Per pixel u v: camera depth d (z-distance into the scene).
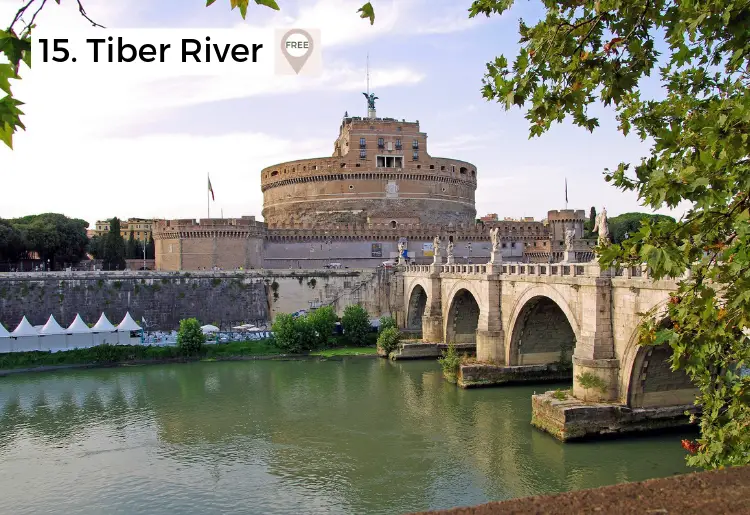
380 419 45.78
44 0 6.27
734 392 14.18
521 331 53.72
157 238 108.06
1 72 6.26
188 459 38.47
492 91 11.88
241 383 59.81
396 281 93.56
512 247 122.19
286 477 35.09
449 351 59.78
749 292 10.71
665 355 36.34
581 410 37.25
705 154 10.24
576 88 11.37
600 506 6.17
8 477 35.97
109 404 52.03
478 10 11.44
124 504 32.03
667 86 14.54
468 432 41.56
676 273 10.42
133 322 74.75
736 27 10.26
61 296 81.69
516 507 6.27
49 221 120.75
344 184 129.25
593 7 11.46
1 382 61.31
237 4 6.92
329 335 79.75
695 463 15.54
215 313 89.25
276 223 125.81
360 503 31.44
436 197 134.25
